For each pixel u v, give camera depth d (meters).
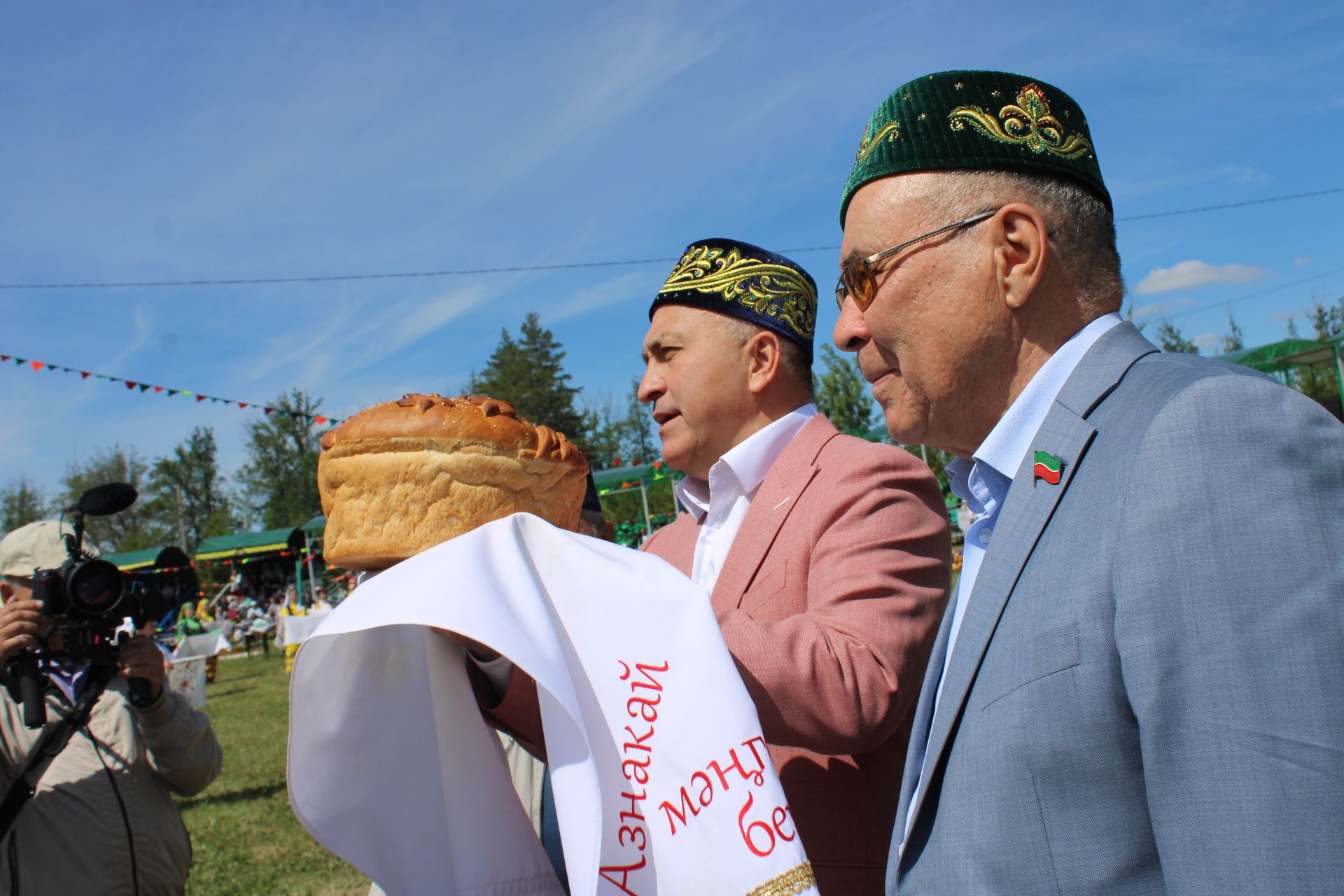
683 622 1.15
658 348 2.13
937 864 1.09
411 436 1.38
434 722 1.29
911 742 1.28
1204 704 0.86
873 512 1.62
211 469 63.06
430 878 1.25
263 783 8.08
